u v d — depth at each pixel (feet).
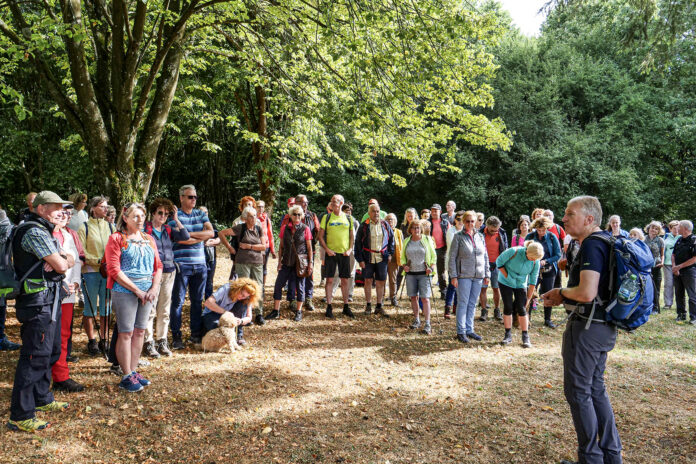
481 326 25.90
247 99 50.62
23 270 11.96
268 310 26.91
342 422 13.48
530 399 15.72
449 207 33.40
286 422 13.28
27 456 10.90
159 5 24.53
